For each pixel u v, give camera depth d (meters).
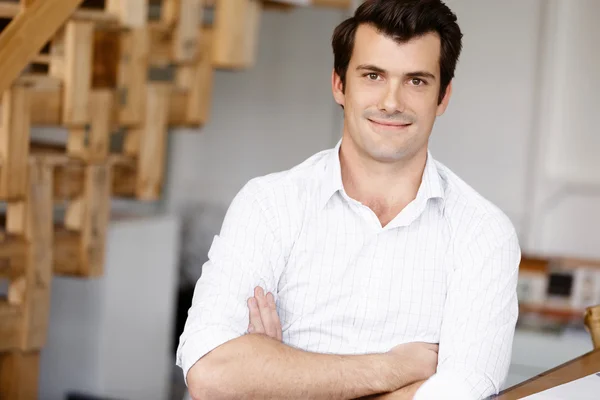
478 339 2.35
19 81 3.43
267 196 2.42
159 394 5.06
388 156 2.35
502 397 2.11
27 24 3.39
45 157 3.62
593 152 5.68
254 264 2.37
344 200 2.43
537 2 5.74
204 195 6.82
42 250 3.67
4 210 4.84
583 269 4.97
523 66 5.80
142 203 6.73
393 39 2.29
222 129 6.77
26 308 3.65
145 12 3.89
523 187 5.84
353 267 2.41
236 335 2.29
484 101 5.89
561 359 4.49
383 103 2.31
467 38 5.89
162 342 5.06
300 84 6.59
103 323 4.54
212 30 4.29
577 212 5.73
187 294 6.49
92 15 3.64
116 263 4.61
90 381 4.57
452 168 5.99
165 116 4.11
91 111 3.72
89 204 3.84
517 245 2.46
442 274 2.43
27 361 3.76
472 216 2.44
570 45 5.68
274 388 2.23
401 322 2.42
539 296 5.02
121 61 3.88
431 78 2.34
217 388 2.23
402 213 2.41
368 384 2.28
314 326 2.42
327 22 6.48
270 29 6.62
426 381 2.30
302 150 6.62
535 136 5.76
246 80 6.70
